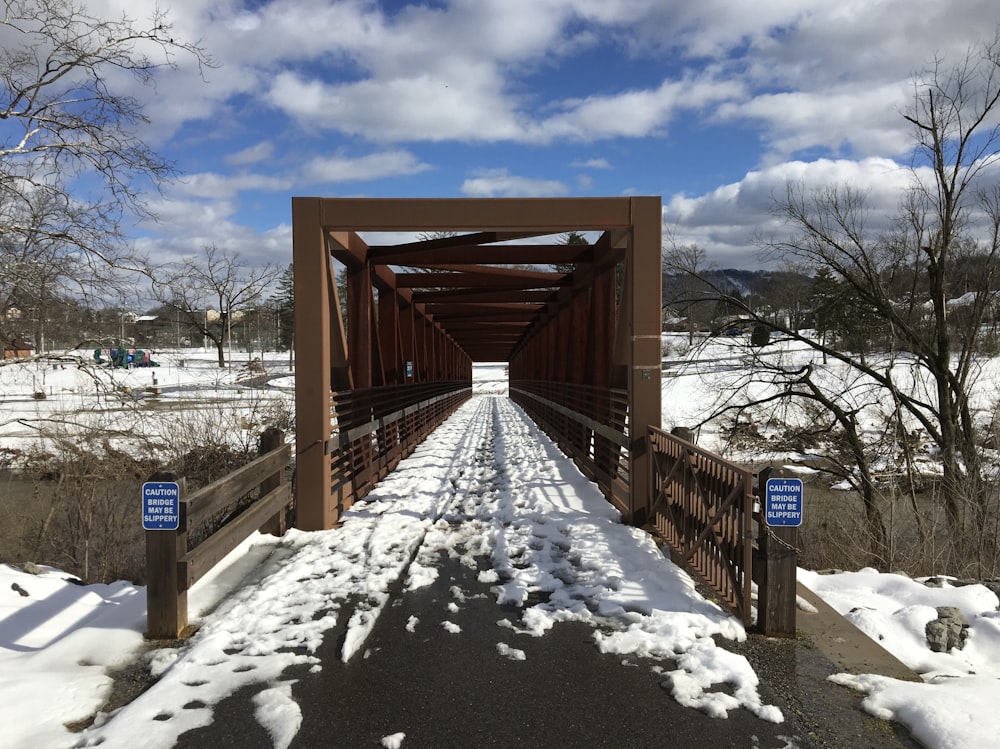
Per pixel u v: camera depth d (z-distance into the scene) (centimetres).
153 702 309
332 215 675
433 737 283
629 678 339
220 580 495
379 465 996
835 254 1387
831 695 321
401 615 430
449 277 1291
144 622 410
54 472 1066
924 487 1192
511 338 3203
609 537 619
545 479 968
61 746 274
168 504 390
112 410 1066
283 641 385
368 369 952
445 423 2241
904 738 282
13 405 1455
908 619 417
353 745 277
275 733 284
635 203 679
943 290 1292
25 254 923
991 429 1212
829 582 538
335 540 617
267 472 577
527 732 287
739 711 305
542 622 411
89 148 888
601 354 995
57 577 538
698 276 1438
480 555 573
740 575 413
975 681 329
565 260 1008
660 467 621
